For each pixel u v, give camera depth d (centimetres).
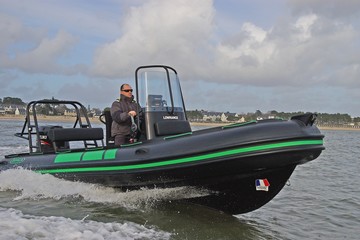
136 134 628
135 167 546
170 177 530
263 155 470
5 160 757
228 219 567
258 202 562
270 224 569
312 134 488
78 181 623
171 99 642
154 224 506
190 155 502
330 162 1484
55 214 523
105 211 545
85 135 706
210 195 569
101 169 585
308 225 572
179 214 556
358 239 516
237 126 501
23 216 496
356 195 790
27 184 655
